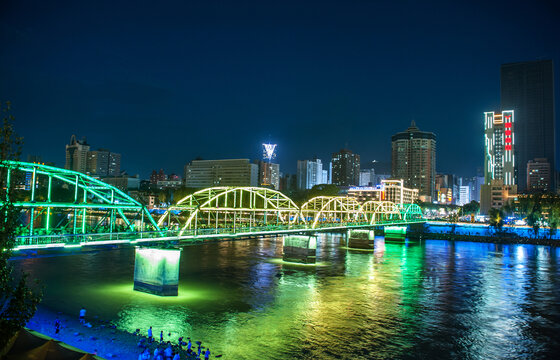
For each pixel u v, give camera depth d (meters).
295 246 91.44
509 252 128.62
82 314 42.75
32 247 44.06
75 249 52.34
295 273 77.88
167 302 52.03
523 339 43.62
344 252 118.81
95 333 39.22
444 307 55.69
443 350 40.00
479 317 51.31
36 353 24.73
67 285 58.47
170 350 33.81
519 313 53.41
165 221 155.25
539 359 38.47
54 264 75.00
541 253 126.94
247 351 37.72
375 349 39.62
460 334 44.78
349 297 59.69
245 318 47.44
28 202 45.53
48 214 49.12
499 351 40.19
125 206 56.12
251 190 87.75
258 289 62.50
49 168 48.59
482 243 163.12
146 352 32.84
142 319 44.78
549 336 44.72
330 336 42.66
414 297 60.94
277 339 41.16
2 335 18.81
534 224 180.12
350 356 37.62
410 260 103.69
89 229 62.53
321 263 93.38
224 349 37.88
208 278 69.50
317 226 107.25
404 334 44.28
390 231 161.50
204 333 41.81
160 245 59.66
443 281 74.31
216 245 121.44
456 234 190.38
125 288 58.06
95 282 61.22
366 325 46.81
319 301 56.75
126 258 85.31
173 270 55.44
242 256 98.44
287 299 57.09
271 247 118.19
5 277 19.33
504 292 65.81
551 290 67.94
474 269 89.94
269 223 114.38
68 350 25.61
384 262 98.75
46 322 41.25
